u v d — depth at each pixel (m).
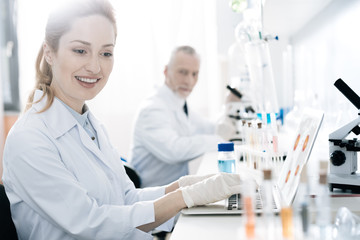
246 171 1.33
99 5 1.10
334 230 0.68
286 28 2.27
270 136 1.24
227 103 2.19
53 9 1.10
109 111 2.96
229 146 1.22
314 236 0.65
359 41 1.31
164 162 2.14
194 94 2.96
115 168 1.27
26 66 3.02
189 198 0.97
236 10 2.12
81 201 0.95
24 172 0.97
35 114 1.07
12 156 0.99
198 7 2.91
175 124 2.25
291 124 1.94
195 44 2.93
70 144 1.08
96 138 1.28
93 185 1.07
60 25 1.08
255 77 2.06
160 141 2.03
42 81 1.18
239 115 2.13
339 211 0.73
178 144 2.01
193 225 0.84
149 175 2.16
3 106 3.25
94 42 1.08
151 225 0.98
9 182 1.04
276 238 0.60
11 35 3.27
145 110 2.10
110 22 1.12
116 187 1.20
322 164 0.65
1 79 3.17
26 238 1.08
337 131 1.01
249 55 2.05
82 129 1.15
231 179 1.00
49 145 1.01
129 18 2.90
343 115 1.31
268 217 0.64
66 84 1.12
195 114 2.66
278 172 1.22
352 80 1.41
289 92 2.58
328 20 1.70
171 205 0.97
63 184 0.96
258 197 0.92
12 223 1.02
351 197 0.93
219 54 2.75
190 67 2.24
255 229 0.62
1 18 3.24
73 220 0.94
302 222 0.63
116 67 2.93
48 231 1.03
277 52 2.62
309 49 2.11
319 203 0.66
